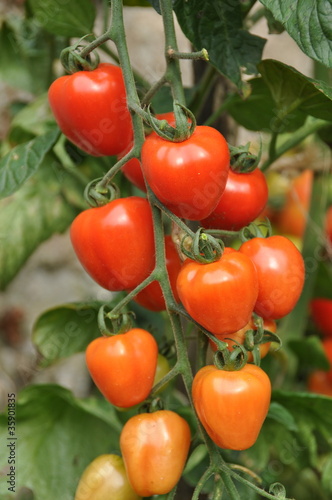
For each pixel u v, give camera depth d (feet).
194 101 1.95
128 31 2.77
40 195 2.14
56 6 1.85
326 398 1.82
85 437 1.98
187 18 1.68
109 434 1.98
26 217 2.12
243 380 1.47
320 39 1.51
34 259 2.83
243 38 1.69
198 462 1.90
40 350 2.01
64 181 2.14
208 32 1.69
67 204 2.14
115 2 1.53
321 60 1.50
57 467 1.95
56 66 2.51
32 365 2.31
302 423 1.91
